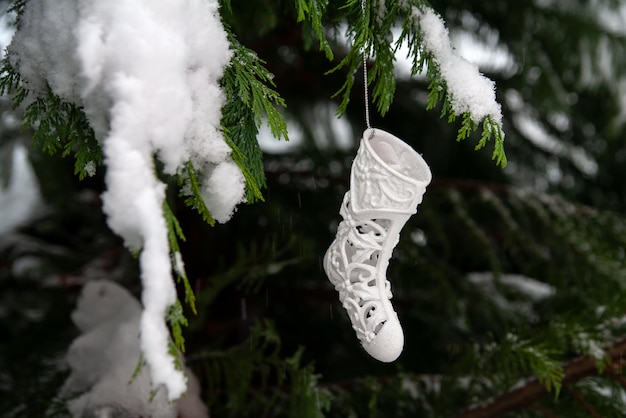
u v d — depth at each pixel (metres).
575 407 0.75
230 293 0.92
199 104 0.56
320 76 0.99
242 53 0.58
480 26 0.98
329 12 0.68
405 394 0.81
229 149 0.56
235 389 0.76
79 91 0.55
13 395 0.79
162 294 0.51
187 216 0.85
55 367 0.82
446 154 1.18
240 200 0.57
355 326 0.59
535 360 0.73
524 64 0.96
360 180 0.59
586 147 1.16
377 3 0.61
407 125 1.16
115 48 0.52
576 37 1.00
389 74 0.61
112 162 0.52
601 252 0.88
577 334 0.76
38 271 1.08
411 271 0.93
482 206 1.08
